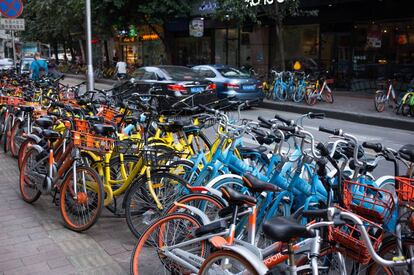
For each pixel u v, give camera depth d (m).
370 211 3.03
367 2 16.70
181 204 3.40
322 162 3.47
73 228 4.48
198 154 4.78
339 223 2.57
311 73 19.38
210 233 3.06
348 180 3.46
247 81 14.12
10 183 6.04
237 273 2.67
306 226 2.49
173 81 12.23
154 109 5.52
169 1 19.33
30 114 6.66
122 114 6.25
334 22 18.25
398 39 16.64
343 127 11.41
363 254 2.75
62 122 5.35
